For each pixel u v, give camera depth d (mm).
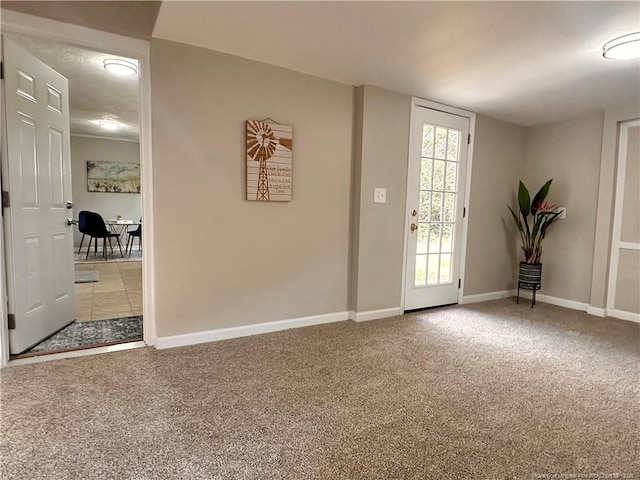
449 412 1782
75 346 2463
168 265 2436
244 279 2715
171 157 2383
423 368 2268
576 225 3820
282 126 2736
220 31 2178
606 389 2045
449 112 3576
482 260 4055
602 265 3566
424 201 3547
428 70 2682
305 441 1537
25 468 1338
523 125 4191
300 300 2988
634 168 3416
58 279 2719
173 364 2227
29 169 2361
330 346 2594
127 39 2225
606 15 1863
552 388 2045
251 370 2182
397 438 1571
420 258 3580
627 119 3383
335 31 2133
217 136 2518
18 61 2236
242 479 1315
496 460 1449
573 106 3439
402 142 3295
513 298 4246
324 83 2920
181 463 1386
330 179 3035
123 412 1708
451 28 2057
